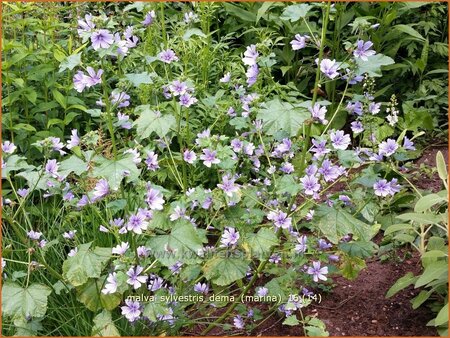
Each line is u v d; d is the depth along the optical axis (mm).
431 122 1545
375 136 1273
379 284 1190
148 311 949
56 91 1459
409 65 1886
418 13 1997
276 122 948
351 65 967
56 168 1035
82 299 991
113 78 1521
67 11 1854
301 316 1105
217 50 1736
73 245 1211
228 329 1091
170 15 1854
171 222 965
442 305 1081
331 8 972
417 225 1250
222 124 1445
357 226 988
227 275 988
